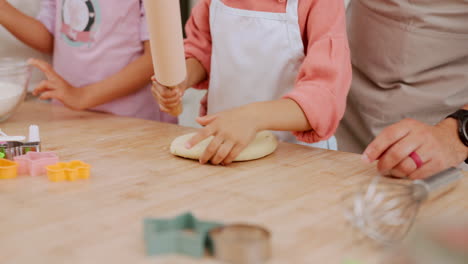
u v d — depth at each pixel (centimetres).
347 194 59
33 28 125
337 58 80
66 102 109
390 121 108
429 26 97
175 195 58
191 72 100
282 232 48
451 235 39
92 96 112
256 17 92
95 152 78
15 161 67
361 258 43
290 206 55
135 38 120
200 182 63
